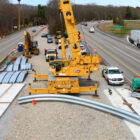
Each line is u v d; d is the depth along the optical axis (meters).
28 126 12.49
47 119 13.24
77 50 17.78
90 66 17.61
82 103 15.02
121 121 13.03
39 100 15.95
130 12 142.88
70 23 17.34
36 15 152.62
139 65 28.11
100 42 50.91
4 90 18.47
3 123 12.91
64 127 12.32
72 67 17.38
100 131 11.92
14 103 15.83
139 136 11.50
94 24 111.56
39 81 21.28
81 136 11.44
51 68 17.70
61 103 15.62
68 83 16.84
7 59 31.25
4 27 88.12
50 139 11.17
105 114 13.89
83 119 13.22
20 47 39.44
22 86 19.55
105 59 31.59
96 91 17.17
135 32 46.75
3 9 95.56
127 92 18.22
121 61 30.44
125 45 47.00
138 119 12.64
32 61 31.09
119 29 82.56
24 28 111.44
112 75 20.39
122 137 11.38
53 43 52.25
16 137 11.42
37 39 61.50
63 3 16.97
